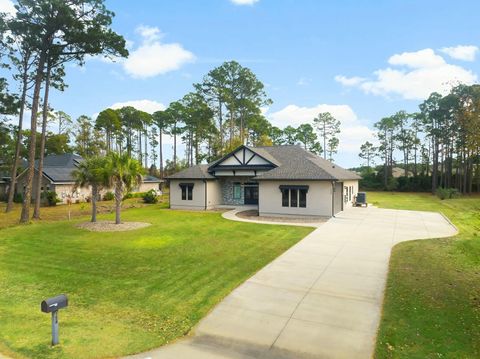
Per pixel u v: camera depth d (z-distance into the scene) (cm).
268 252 1252
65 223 2009
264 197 2325
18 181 3759
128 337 622
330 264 1085
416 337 605
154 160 7431
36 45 2100
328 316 707
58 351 567
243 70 4638
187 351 575
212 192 2878
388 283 898
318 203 2181
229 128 5272
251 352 573
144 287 893
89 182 1988
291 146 3030
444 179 5297
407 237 1510
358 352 566
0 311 742
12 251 1305
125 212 2641
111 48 2222
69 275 1000
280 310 741
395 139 6238
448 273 959
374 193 5403
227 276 976
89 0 2064
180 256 1204
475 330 621
